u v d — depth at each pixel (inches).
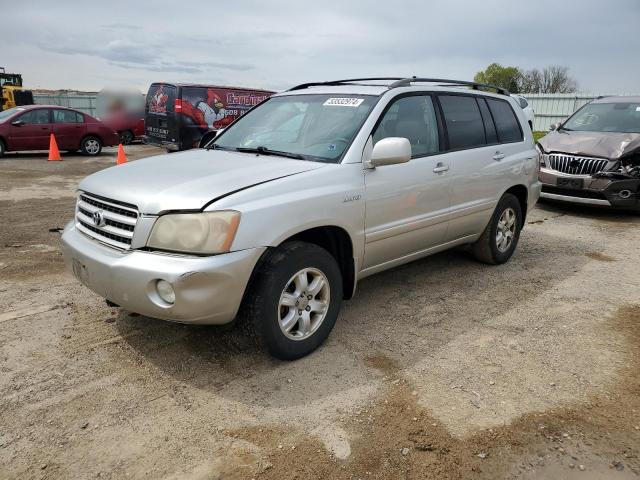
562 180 330.6
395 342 152.4
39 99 1306.6
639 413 119.8
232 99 545.6
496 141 212.2
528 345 151.8
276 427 112.7
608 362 142.6
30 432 109.0
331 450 105.8
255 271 129.2
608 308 179.9
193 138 525.3
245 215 122.3
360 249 153.6
